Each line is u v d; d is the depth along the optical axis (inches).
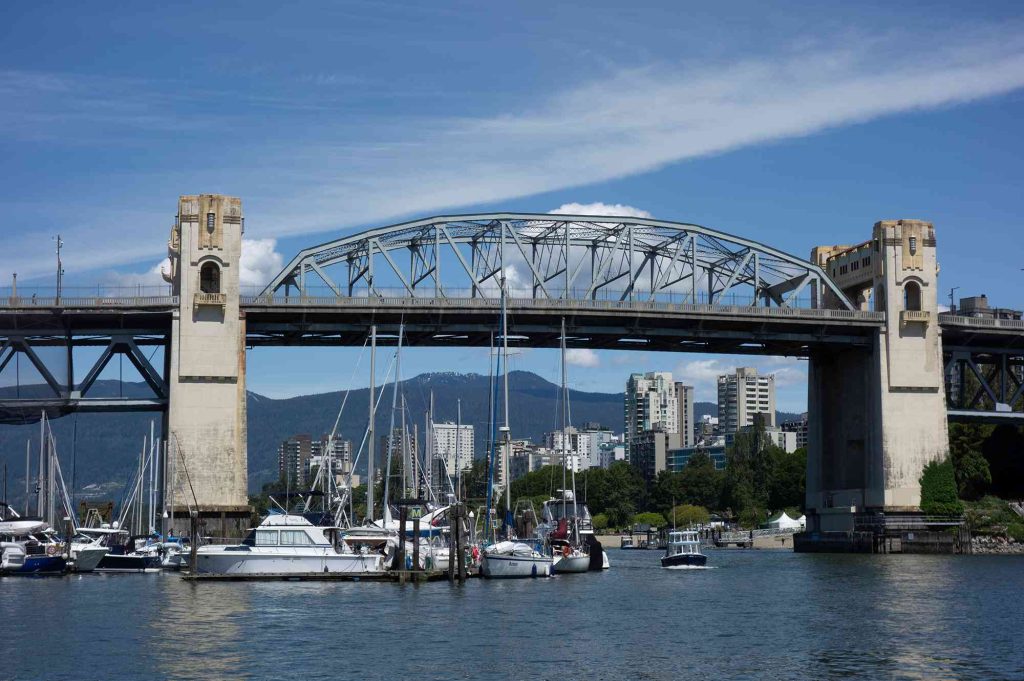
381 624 2970.0
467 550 4544.8
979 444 7795.3
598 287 6195.9
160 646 2613.2
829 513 6653.5
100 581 4165.8
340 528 4347.9
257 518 7445.9
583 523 5265.8
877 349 6304.1
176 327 5300.2
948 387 6806.1
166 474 5236.2
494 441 4827.8
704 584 4308.6
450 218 5979.3
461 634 2819.9
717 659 2502.5
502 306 5196.9
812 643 2719.0
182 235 5354.3
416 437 5132.9
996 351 6776.6
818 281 6476.4
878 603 3553.2
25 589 3831.2
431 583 4047.7
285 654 2519.7
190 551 4343.0
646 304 5920.3
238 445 5280.5
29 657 2482.8
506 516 4685.0
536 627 2955.2
